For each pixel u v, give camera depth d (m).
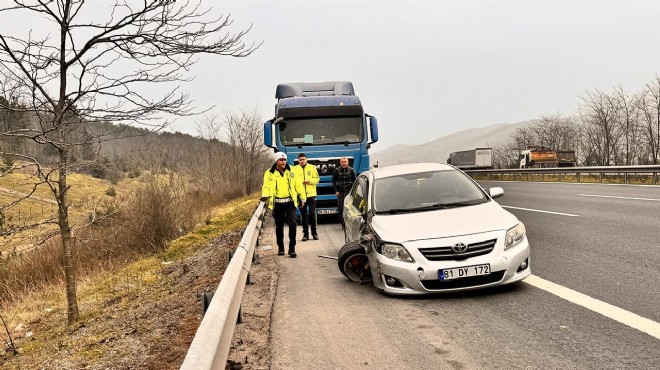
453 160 60.44
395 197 7.53
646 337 4.46
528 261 6.48
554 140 73.19
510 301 5.91
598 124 57.53
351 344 4.90
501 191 7.82
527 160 46.84
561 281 6.59
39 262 14.33
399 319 5.57
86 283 13.08
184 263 12.71
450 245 6.16
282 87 17.38
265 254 11.02
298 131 15.58
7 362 7.43
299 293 7.13
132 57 7.23
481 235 6.23
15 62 6.79
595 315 5.17
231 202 32.56
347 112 15.69
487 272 6.08
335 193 15.29
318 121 15.63
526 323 5.11
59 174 8.20
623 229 10.19
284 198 10.41
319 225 16.16
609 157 56.94
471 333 4.95
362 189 8.52
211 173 33.06
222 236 15.59
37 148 7.67
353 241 7.52
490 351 4.45
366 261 7.41
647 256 7.63
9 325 10.34
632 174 26.48
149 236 16.08
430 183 7.77
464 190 7.59
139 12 6.98
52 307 11.32
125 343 6.36
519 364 4.12
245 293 7.34
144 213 16.42
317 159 15.41
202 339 3.22
